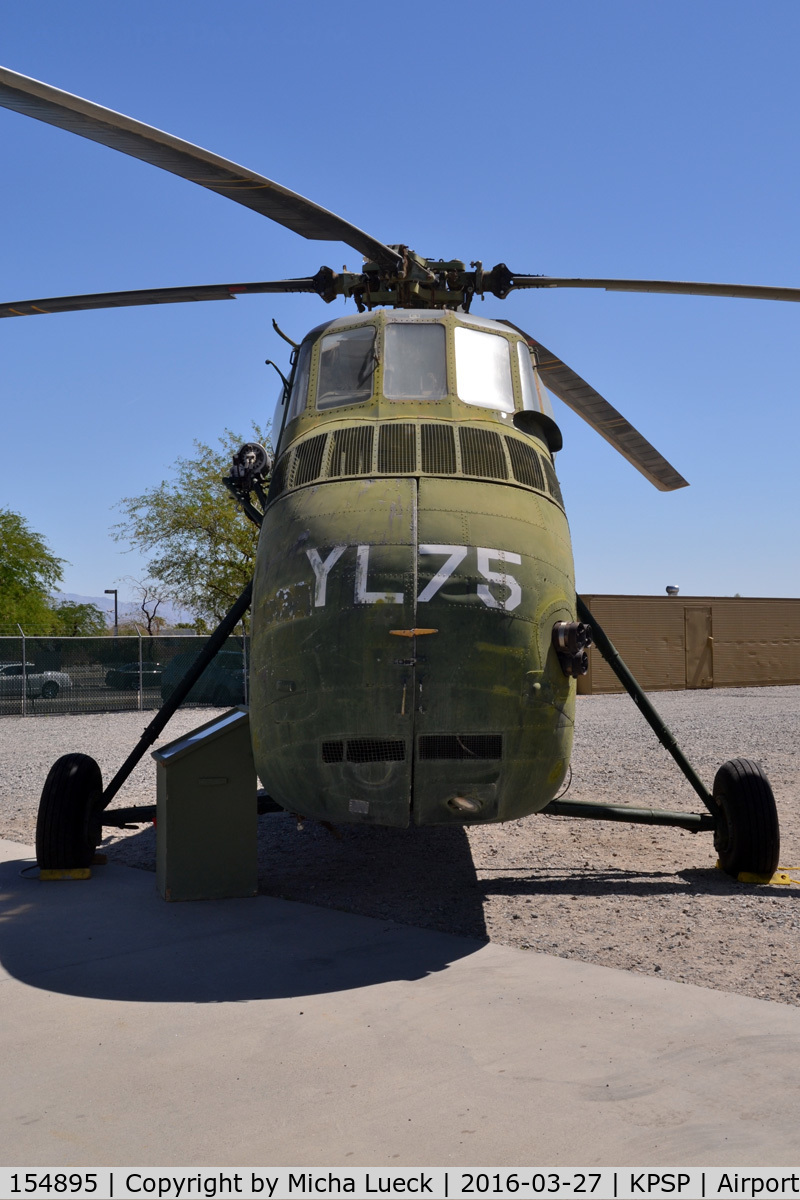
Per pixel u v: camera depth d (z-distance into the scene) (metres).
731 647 26.59
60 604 56.72
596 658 23.55
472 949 4.07
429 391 4.80
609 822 7.32
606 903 4.88
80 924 4.52
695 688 25.80
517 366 5.14
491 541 4.04
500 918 4.59
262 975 3.76
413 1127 2.53
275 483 4.69
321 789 3.97
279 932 4.36
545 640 4.05
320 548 4.05
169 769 4.94
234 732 5.03
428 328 5.04
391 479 4.20
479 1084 2.77
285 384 5.49
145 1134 2.52
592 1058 2.94
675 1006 3.37
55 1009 3.42
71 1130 2.55
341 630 3.87
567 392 6.20
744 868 5.34
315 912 4.71
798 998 3.47
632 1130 2.50
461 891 5.14
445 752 3.84
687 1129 2.50
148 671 21.06
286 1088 2.77
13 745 13.57
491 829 7.07
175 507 29.02
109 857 6.25
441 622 3.83
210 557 29.23
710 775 9.62
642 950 4.06
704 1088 2.73
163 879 5.03
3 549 49.94
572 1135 2.48
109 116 3.42
